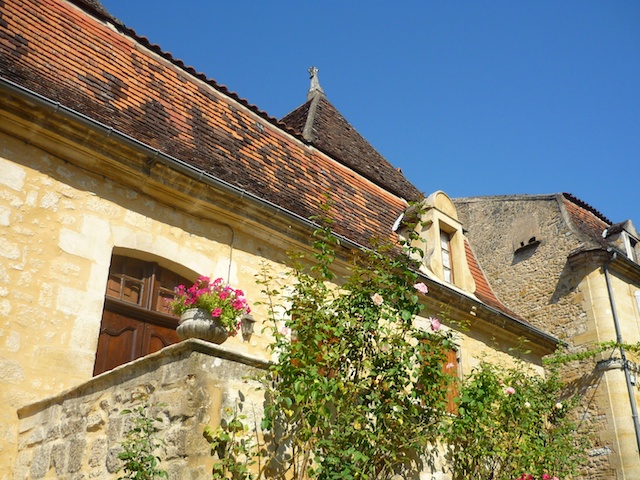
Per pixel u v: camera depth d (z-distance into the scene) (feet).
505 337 38.60
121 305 23.52
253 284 26.99
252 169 29.53
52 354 20.59
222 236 26.76
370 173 39.34
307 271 29.12
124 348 23.31
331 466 17.03
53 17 26.12
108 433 16.17
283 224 27.96
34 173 22.06
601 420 45.96
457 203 66.03
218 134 29.40
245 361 16.48
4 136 21.74
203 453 14.67
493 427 25.21
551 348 41.75
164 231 24.98
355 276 21.68
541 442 29.17
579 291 50.90
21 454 18.60
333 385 17.69
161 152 23.99
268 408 16.24
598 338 48.29
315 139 37.37
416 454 21.50
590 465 45.55
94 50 26.73
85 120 22.34
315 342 18.75
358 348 20.07
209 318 18.72
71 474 16.61
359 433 18.19
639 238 56.75
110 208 23.67
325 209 24.02
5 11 24.25
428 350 21.21
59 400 18.21
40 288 21.03
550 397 35.86
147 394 15.80
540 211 57.11
